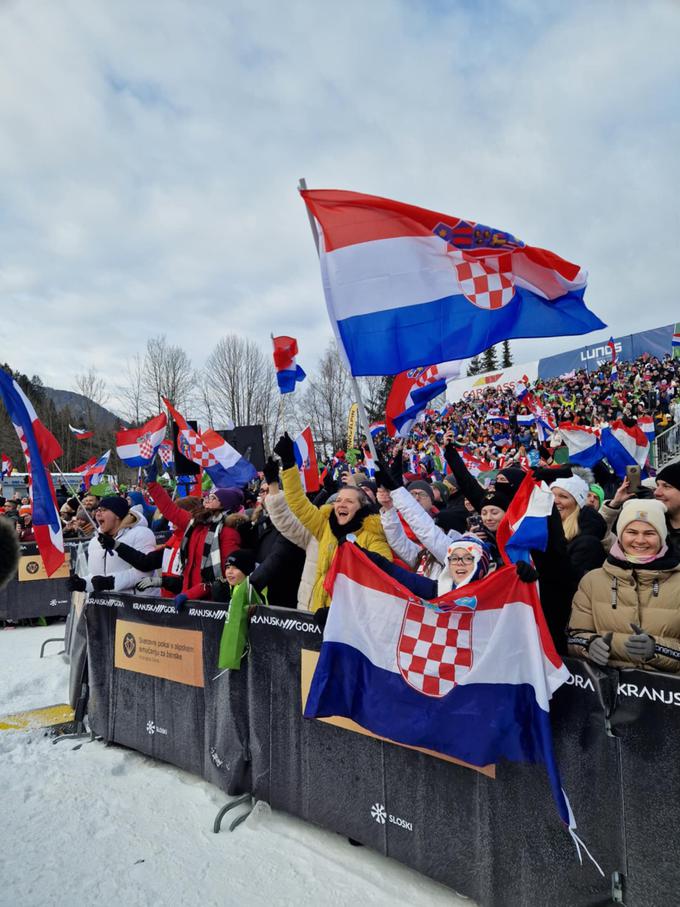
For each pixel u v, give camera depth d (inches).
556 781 87.3
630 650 88.7
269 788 136.3
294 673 132.0
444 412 1011.3
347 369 146.3
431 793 109.0
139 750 168.7
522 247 139.9
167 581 189.5
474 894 102.7
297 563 162.4
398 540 150.2
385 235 147.0
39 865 116.8
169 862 117.9
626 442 237.1
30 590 365.1
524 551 100.0
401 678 110.5
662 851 82.5
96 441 1457.9
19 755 170.6
